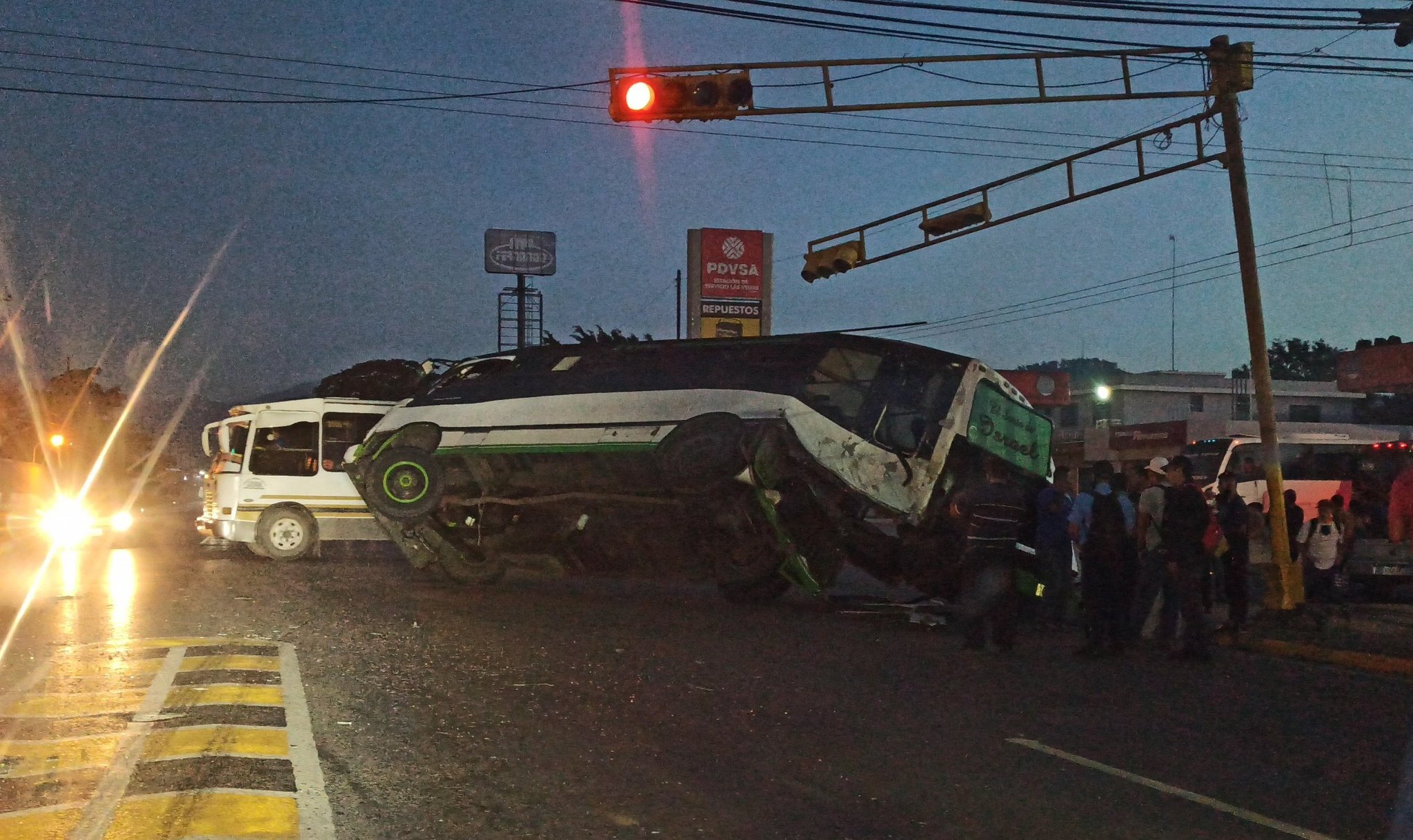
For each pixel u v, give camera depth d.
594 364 15.96
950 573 13.99
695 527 15.12
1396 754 7.50
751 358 14.59
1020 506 11.65
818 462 13.53
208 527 22.81
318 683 8.83
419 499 16.25
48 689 8.52
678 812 5.78
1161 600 13.65
